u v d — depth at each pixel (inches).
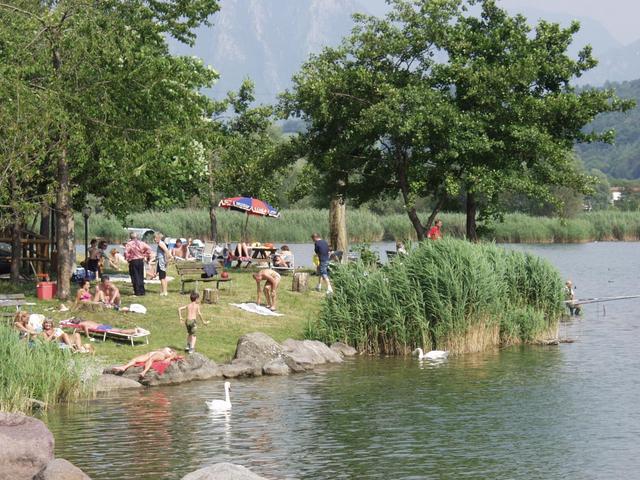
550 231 4256.9
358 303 1282.0
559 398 956.6
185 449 746.2
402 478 674.8
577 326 1562.5
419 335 1272.1
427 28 1708.9
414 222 1745.8
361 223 3745.1
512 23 1758.1
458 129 1640.0
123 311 1293.1
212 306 1406.3
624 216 4601.4
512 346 1336.1
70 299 1338.6
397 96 1630.2
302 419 858.8
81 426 822.5
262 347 1130.7
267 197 2331.4
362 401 943.0
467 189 1684.3
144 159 1321.4
